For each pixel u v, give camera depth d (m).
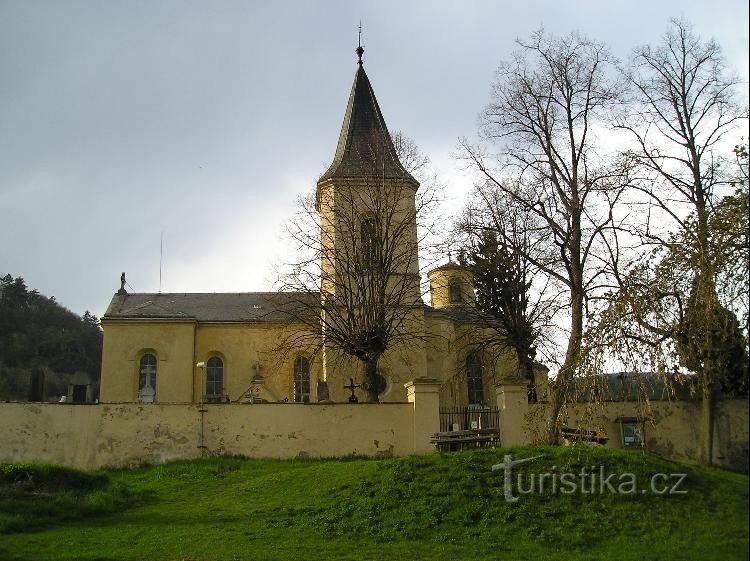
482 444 26.53
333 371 38.34
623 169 28.09
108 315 42.16
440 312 41.81
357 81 45.47
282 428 29.88
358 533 17.95
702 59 28.17
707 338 16.89
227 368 43.12
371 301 35.09
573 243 28.33
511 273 39.47
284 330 43.16
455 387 41.19
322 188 41.62
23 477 22.92
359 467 23.00
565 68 30.09
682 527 16.23
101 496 22.30
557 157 30.08
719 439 21.31
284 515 19.86
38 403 29.45
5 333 86.31
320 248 37.62
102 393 41.03
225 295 47.22
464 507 18.50
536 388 31.05
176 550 16.84
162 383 41.44
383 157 40.69
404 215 39.78
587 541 16.31
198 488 24.66
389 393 38.69
